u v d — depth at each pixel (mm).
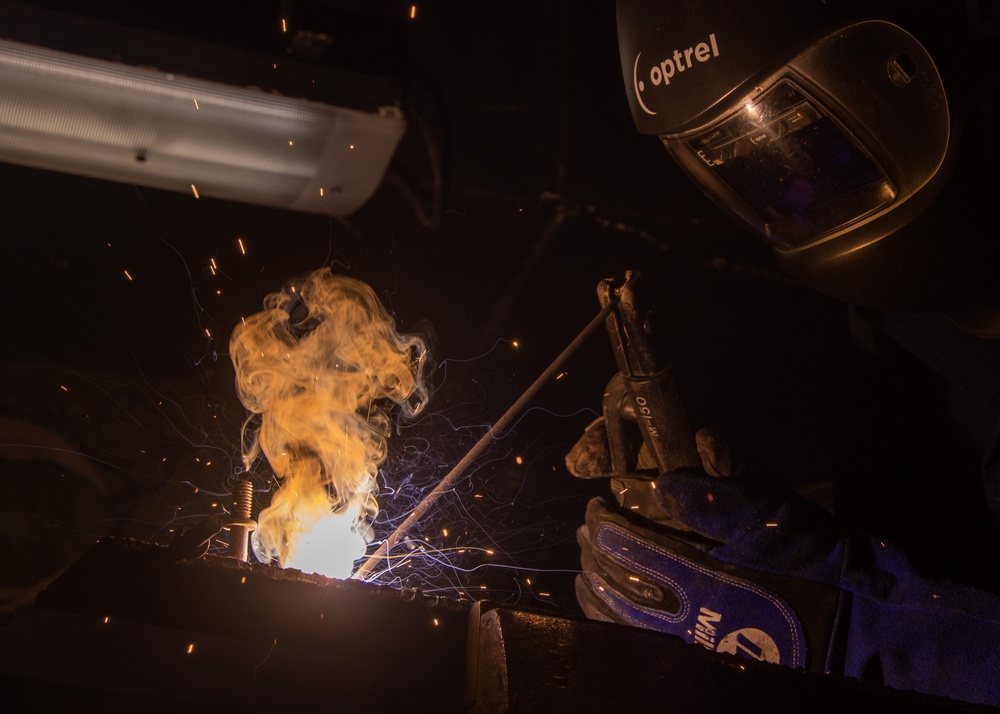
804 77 1114
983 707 760
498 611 688
